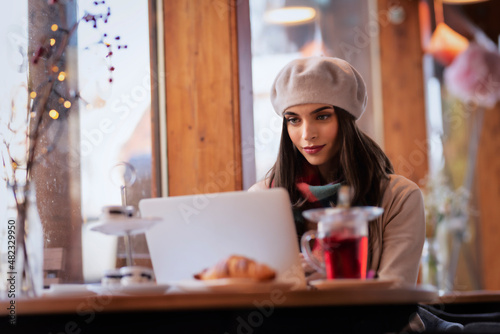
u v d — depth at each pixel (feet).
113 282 4.68
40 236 4.93
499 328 4.81
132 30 9.69
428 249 10.54
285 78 6.38
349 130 6.35
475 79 15.74
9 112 7.52
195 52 10.12
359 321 4.62
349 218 4.50
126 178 9.46
